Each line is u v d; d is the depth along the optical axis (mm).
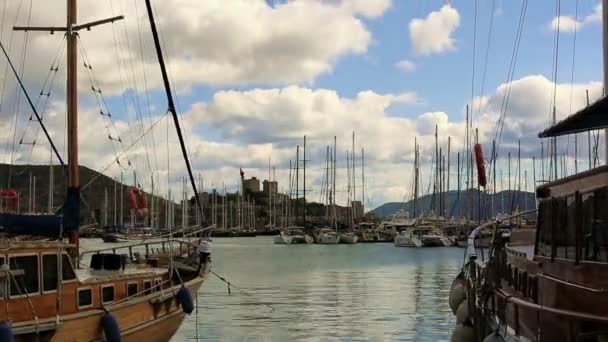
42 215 16766
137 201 41531
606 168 10883
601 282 11039
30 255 15320
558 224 12969
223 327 30562
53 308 15789
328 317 33906
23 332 14562
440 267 72125
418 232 116625
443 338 27750
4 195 20641
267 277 59844
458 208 114938
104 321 17109
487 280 18984
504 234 21891
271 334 28781
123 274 19125
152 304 19906
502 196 61844
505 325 16672
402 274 63000
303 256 95125
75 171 22922
